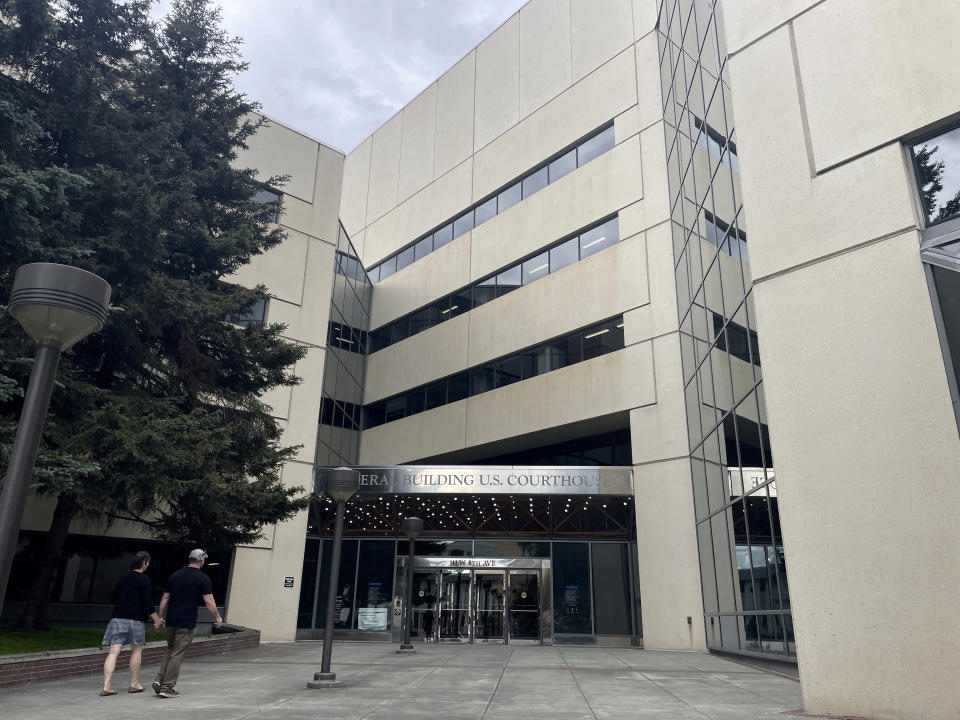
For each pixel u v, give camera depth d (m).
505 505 24.00
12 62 12.64
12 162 11.52
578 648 20.59
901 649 7.53
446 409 28.39
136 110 15.28
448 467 22.95
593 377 23.62
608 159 25.64
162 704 7.99
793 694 9.78
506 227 28.81
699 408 19.28
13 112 10.65
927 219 8.52
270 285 23.89
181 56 16.25
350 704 8.22
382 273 34.78
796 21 10.27
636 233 23.81
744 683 11.23
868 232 8.84
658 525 20.77
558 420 24.19
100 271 12.92
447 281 30.69
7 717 6.93
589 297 24.58
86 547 18.84
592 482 21.95
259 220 17.50
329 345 29.31
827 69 9.77
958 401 7.63
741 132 10.62
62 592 18.16
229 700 8.43
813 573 8.42
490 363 27.41
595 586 23.00
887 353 8.34
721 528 17.11
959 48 8.53
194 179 15.70
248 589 20.95
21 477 4.57
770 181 10.05
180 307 13.85
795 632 8.47
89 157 13.85
